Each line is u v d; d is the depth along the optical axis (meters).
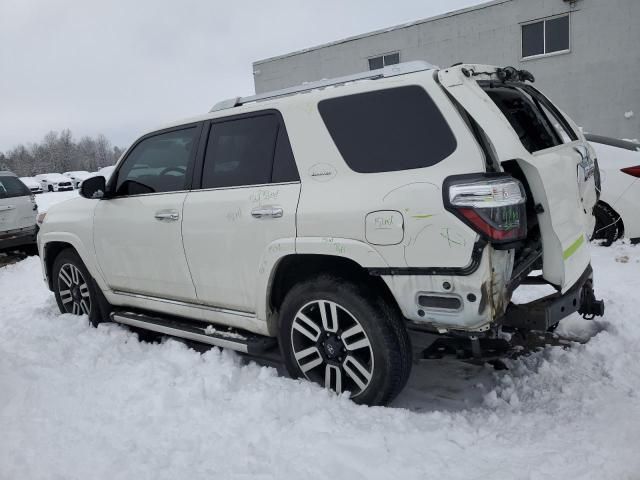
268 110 3.22
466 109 2.52
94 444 2.63
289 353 3.14
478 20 15.02
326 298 2.90
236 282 3.28
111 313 4.32
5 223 9.13
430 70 2.74
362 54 16.88
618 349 3.48
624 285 4.75
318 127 2.97
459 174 2.46
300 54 18.00
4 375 3.40
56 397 3.13
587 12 13.65
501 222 2.38
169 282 3.72
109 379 3.37
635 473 2.17
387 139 2.73
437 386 3.26
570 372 3.26
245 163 3.29
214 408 2.92
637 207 5.90
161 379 3.31
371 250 2.66
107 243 4.11
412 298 2.60
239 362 3.59
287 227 2.96
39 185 31.77
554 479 2.17
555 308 2.69
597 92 13.98
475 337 2.54
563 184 2.70
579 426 2.60
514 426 2.68
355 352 2.89
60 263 4.73
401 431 2.61
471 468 2.30
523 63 14.73
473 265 2.40
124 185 4.05
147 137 3.95
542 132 3.27
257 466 2.39
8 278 7.67
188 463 2.45
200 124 3.61
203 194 3.45
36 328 4.44
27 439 2.70
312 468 2.35
